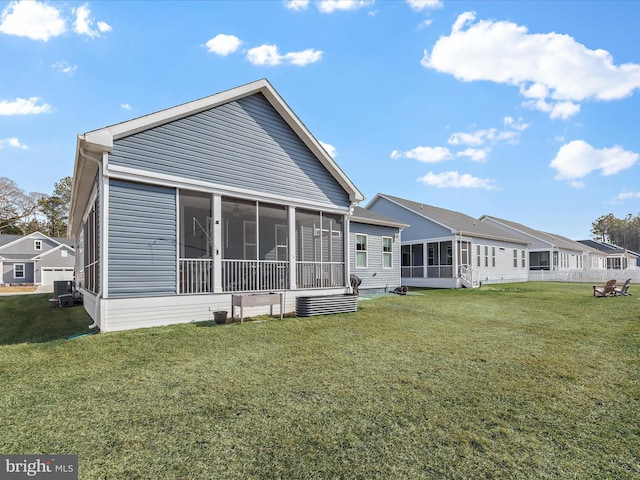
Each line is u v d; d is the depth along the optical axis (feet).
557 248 98.07
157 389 12.60
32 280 113.60
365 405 11.32
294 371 14.64
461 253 66.13
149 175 23.63
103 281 21.86
